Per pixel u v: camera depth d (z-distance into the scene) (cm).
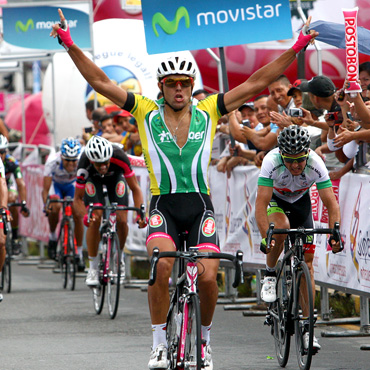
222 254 1199
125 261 3050
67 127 4334
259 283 2256
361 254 1750
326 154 2150
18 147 4606
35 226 4109
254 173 2212
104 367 1530
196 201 1318
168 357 1308
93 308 2448
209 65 3391
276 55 3288
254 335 1891
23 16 3469
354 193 1792
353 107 1728
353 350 1664
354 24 1677
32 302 2612
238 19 2202
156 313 1297
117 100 1341
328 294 2159
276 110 2211
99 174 2347
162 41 2220
